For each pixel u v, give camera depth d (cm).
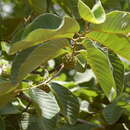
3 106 130
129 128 178
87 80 189
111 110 167
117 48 116
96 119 180
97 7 112
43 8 162
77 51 123
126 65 186
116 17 110
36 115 142
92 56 121
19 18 175
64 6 163
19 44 102
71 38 110
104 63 120
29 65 112
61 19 112
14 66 113
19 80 115
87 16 110
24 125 139
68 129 145
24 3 176
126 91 181
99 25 112
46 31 101
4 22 174
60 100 133
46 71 153
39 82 143
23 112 145
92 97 183
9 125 144
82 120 173
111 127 177
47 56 112
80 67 133
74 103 134
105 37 114
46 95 131
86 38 116
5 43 162
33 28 110
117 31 112
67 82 180
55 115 129
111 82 124
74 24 104
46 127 128
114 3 171
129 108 170
